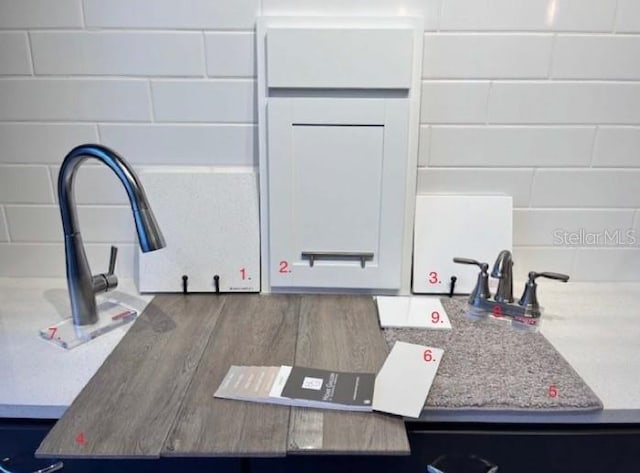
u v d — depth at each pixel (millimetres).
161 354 919
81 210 1229
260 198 1169
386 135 1104
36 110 1162
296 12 1095
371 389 808
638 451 841
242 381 831
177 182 1168
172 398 792
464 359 913
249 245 1181
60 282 1266
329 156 1116
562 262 1268
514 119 1164
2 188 1217
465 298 1169
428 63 1128
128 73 1139
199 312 1092
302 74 1079
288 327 1023
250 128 1172
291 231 1155
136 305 1123
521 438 832
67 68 1135
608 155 1191
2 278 1279
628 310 1134
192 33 1111
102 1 1091
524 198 1222
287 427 732
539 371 882
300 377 838
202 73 1138
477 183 1210
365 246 1161
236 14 1099
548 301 1174
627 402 812
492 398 806
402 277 1188
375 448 700
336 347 944
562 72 1133
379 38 1060
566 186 1214
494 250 1192
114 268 1163
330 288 1186
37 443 828
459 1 1089
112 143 1187
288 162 1122
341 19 1095
